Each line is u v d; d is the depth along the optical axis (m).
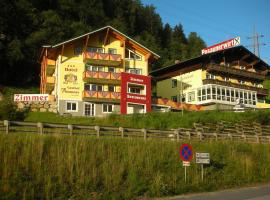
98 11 105.75
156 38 129.75
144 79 59.81
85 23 99.69
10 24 81.81
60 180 20.12
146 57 62.09
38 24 87.25
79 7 99.69
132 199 21.08
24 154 20.50
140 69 61.66
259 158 32.44
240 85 73.62
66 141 22.70
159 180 22.94
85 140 23.47
